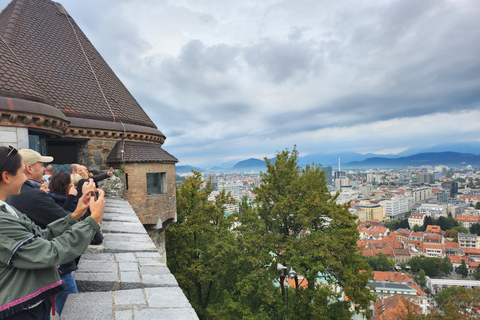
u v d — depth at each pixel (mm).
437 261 131375
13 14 18734
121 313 3625
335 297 20562
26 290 2078
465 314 61406
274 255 22219
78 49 21500
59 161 22812
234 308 19953
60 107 17359
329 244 19500
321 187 23469
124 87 24094
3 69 12094
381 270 126375
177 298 4148
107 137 19328
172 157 23156
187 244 27016
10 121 11398
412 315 58656
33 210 3234
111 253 6461
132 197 19422
